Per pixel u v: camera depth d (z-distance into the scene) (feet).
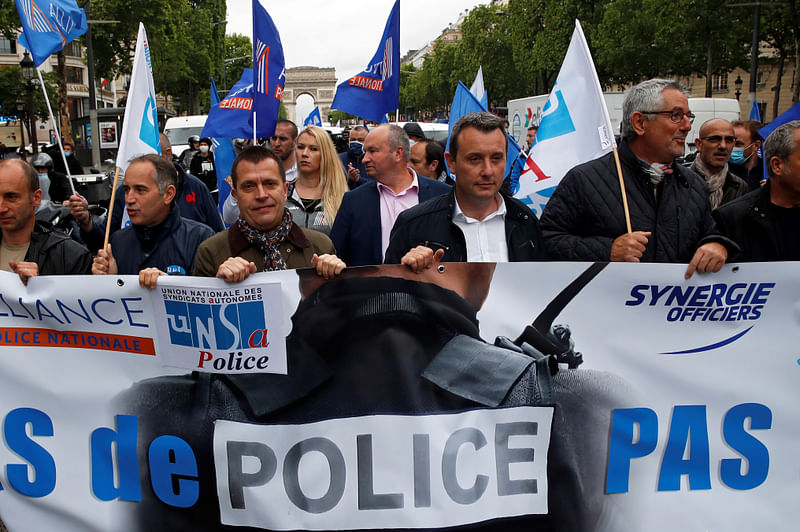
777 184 11.30
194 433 8.98
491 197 10.33
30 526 9.30
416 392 8.82
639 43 108.78
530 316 8.95
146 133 13.74
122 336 9.06
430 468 8.79
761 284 9.07
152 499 9.11
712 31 96.78
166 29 115.03
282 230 10.46
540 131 13.00
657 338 9.09
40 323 9.13
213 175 36.50
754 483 9.21
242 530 8.92
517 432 8.91
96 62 111.24
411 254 8.85
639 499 9.05
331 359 8.82
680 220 11.31
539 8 133.39
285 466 8.86
